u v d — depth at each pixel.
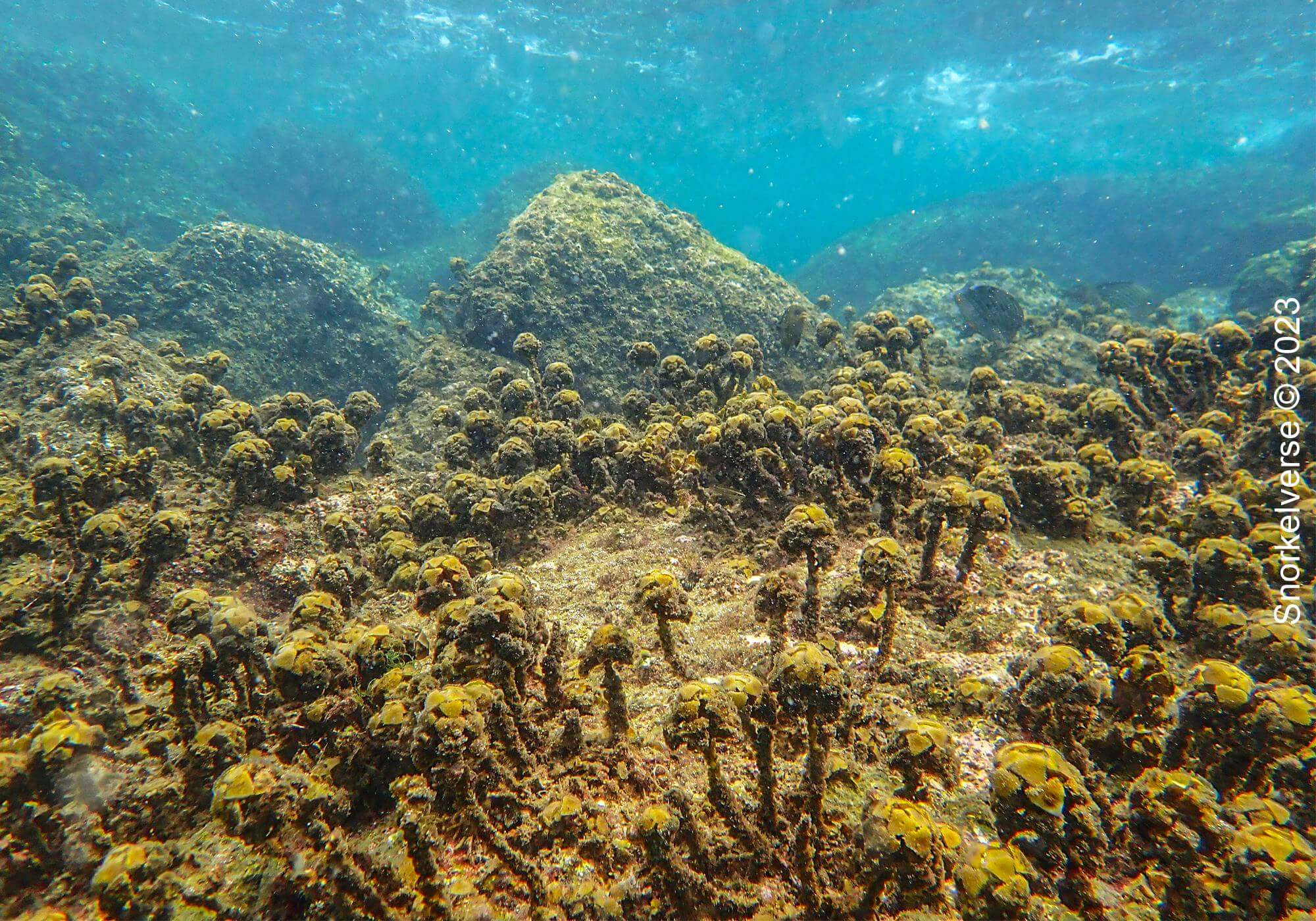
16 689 0.82
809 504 1.08
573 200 2.76
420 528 1.21
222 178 5.43
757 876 0.52
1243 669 0.72
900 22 5.33
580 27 5.71
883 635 0.76
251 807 0.49
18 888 0.52
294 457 1.33
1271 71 5.51
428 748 0.49
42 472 1.00
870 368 1.54
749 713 0.51
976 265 5.99
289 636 0.65
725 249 2.90
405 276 5.42
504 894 0.50
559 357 2.37
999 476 0.98
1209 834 0.49
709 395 1.56
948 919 0.47
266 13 5.65
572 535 1.22
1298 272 3.14
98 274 2.52
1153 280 5.13
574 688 0.69
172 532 1.00
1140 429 1.39
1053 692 0.61
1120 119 6.75
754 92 7.11
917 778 0.52
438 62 6.58
